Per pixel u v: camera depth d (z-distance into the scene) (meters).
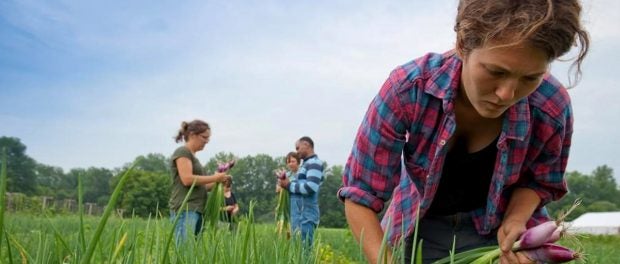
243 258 1.92
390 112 2.50
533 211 2.73
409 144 2.61
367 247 2.56
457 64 2.38
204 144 6.45
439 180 2.60
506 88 1.89
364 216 2.61
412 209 2.91
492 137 2.54
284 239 2.60
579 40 1.99
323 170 7.48
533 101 2.48
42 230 1.95
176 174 6.21
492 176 2.61
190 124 6.36
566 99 2.54
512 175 2.59
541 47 1.81
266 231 2.96
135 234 2.08
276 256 2.30
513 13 1.79
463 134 2.57
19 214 11.08
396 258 1.92
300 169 7.55
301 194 7.32
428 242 2.93
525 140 2.51
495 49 1.83
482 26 1.85
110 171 54.72
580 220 83.38
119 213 2.29
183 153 6.15
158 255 1.87
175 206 6.20
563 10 1.81
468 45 1.94
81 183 1.60
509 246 2.16
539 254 2.15
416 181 2.72
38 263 1.78
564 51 1.89
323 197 54.22
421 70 2.47
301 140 7.57
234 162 5.64
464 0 1.99
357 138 2.64
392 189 2.68
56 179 55.97
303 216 7.30
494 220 2.71
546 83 2.50
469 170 2.67
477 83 1.96
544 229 2.13
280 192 7.18
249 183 49.38
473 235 2.88
